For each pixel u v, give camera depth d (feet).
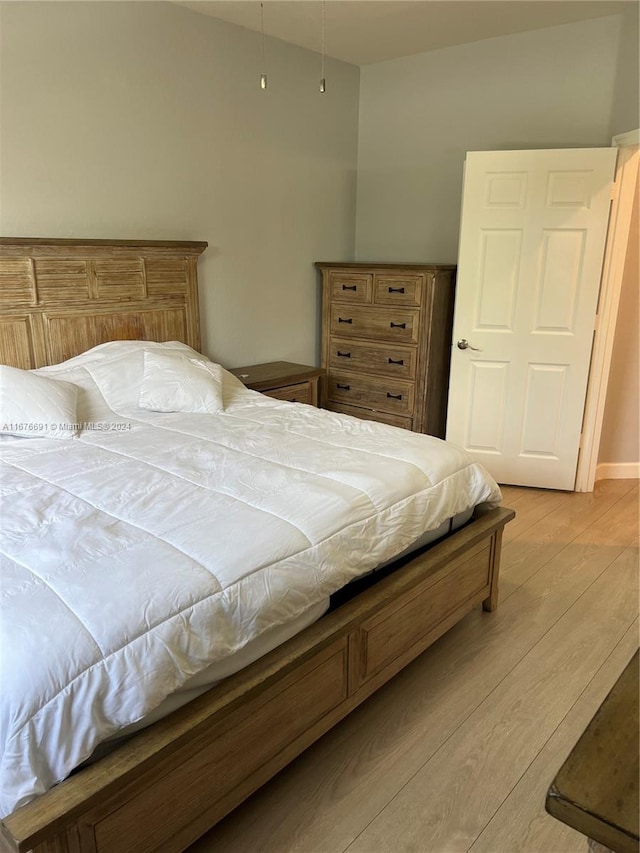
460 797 5.41
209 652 4.45
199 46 10.91
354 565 5.74
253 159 12.37
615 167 10.71
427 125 13.51
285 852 4.89
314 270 14.35
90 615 4.07
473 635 7.73
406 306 12.78
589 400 12.00
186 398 9.29
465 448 12.88
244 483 6.30
